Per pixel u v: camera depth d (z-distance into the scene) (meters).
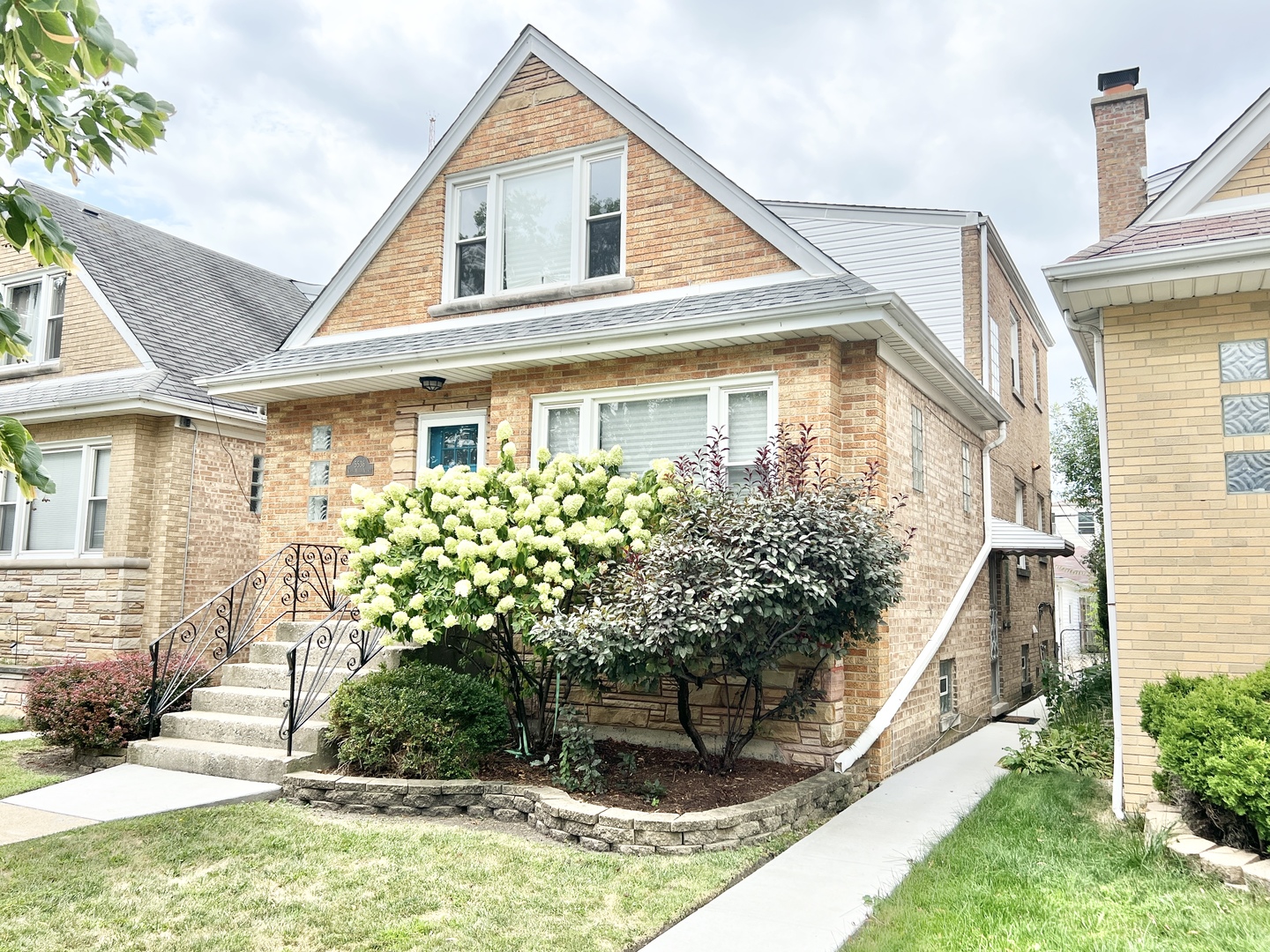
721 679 7.89
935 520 10.20
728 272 8.98
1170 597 6.54
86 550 12.85
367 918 4.48
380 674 7.44
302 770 7.03
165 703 8.19
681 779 7.01
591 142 9.88
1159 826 5.80
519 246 10.35
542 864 5.37
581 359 8.78
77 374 13.80
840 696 7.79
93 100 3.47
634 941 4.30
